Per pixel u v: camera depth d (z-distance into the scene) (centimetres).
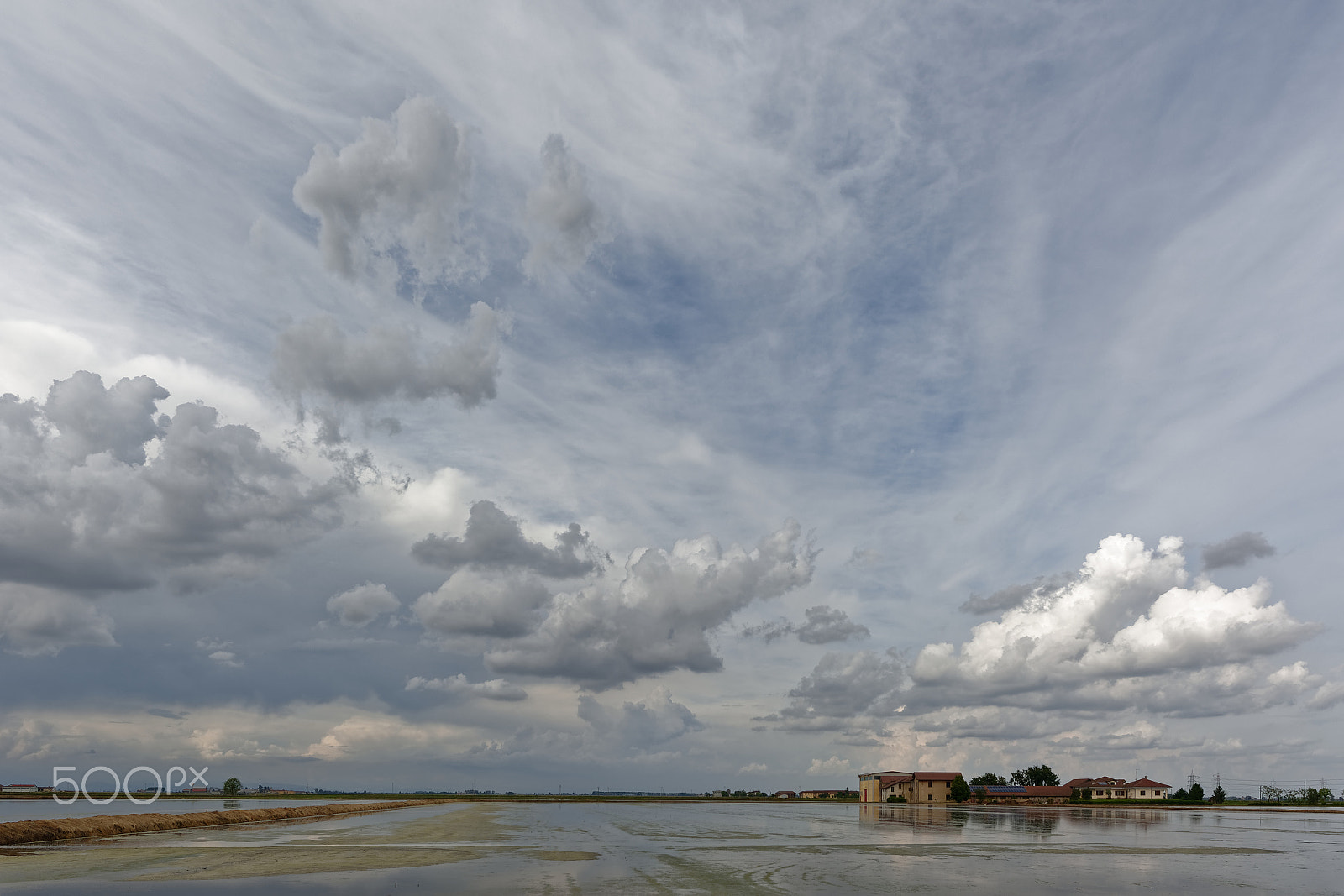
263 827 6238
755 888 2894
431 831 5922
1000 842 5631
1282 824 9481
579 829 6544
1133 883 3294
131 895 2606
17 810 9638
